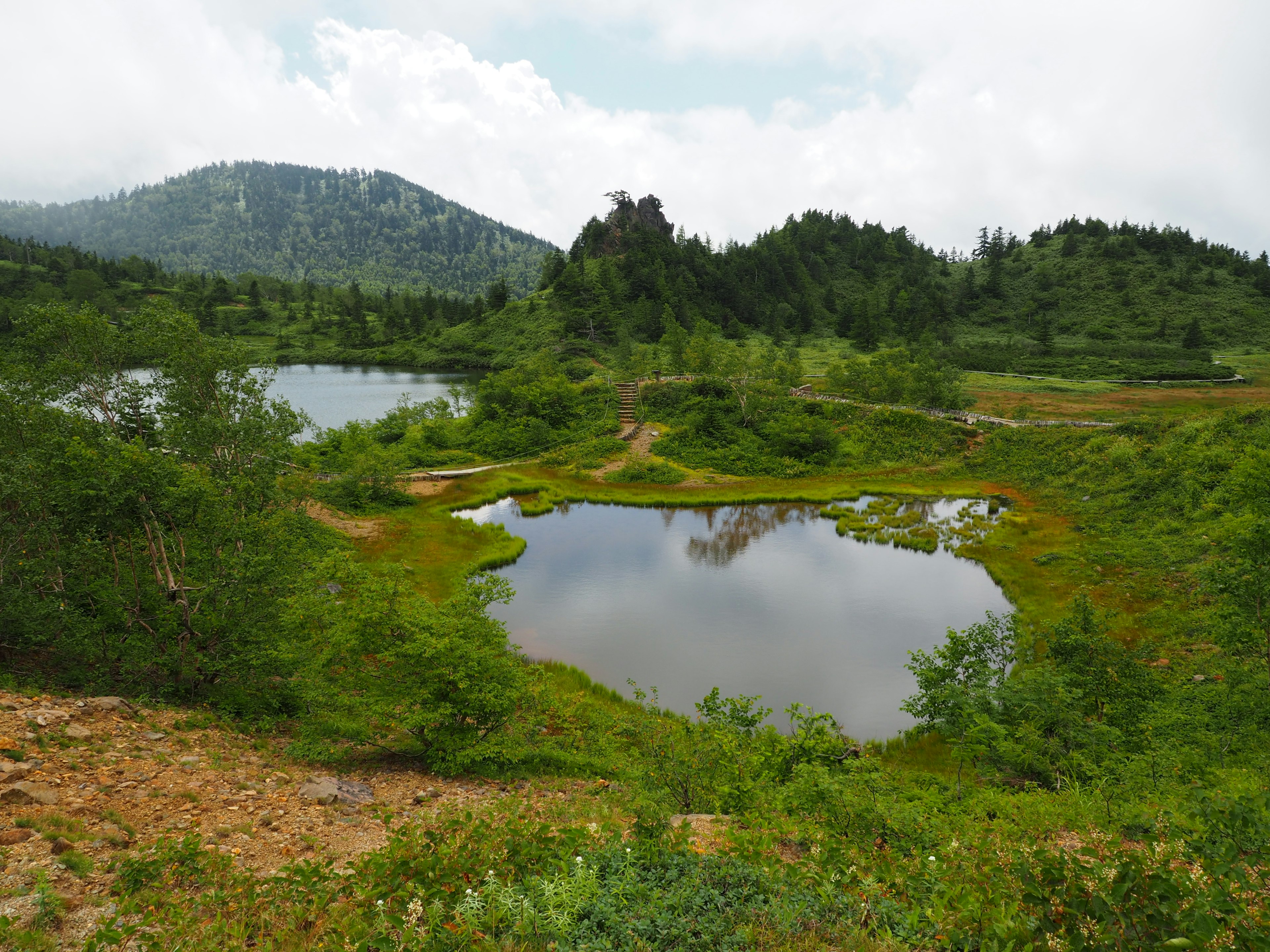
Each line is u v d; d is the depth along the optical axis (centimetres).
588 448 6444
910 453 6066
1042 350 12494
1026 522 4216
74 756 1052
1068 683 1733
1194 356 11606
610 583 3462
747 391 7225
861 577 3525
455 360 15425
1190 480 3791
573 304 15412
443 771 1381
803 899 619
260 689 1742
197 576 1780
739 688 2373
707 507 5072
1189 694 1903
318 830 952
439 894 600
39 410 1800
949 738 1661
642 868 704
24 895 645
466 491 5147
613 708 2158
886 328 14912
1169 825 641
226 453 2367
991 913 534
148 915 629
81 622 1599
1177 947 443
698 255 16825
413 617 1467
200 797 1010
